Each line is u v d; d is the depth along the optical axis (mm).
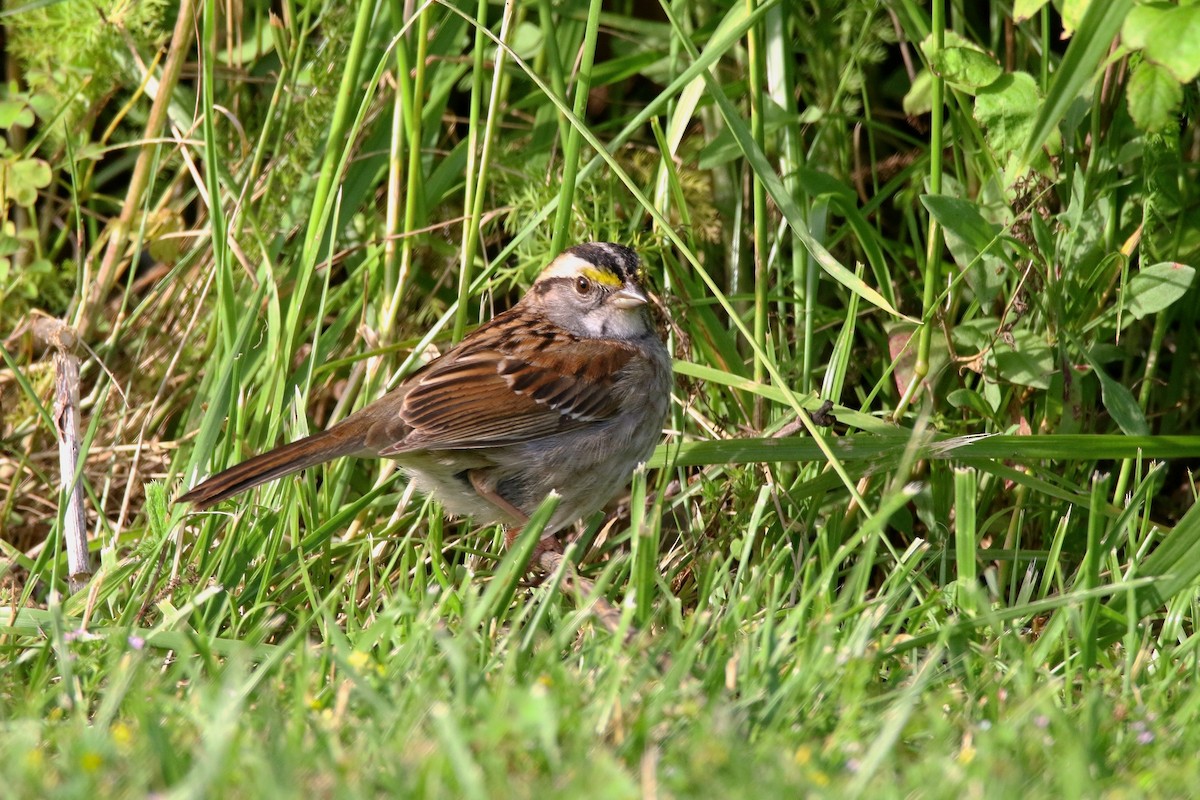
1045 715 5137
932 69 7824
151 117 9555
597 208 9180
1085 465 8547
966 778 4340
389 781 4348
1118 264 8508
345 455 7527
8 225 9781
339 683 5609
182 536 7328
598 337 8234
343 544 7922
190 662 6078
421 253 9898
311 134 9406
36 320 9883
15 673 6191
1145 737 5004
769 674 5430
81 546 7539
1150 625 6770
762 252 8438
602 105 10852
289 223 9406
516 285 10281
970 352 8688
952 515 8391
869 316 9664
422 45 8602
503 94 9766
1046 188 8117
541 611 5992
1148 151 8148
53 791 4168
